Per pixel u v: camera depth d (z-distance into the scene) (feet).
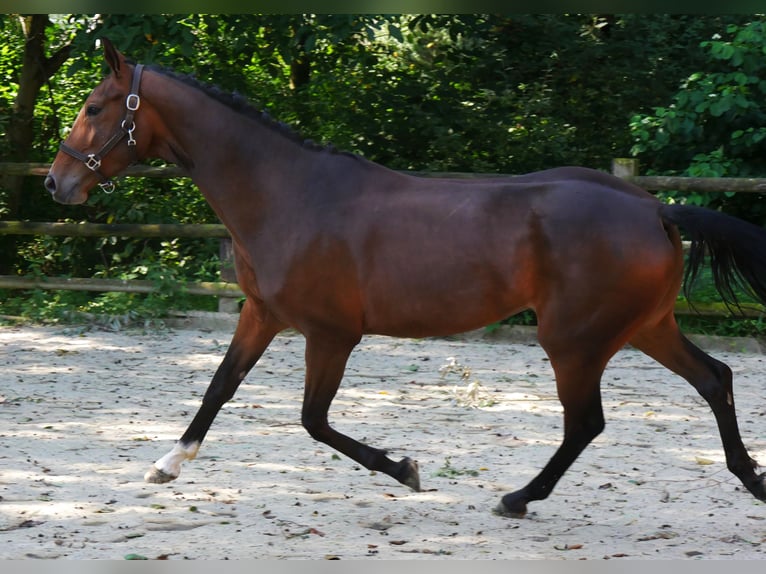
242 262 16.43
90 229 33.88
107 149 16.31
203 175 16.25
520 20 39.99
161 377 25.54
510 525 15.16
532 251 15.11
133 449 18.88
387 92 38.86
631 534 14.82
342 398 23.62
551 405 23.31
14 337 30.19
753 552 14.02
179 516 15.08
